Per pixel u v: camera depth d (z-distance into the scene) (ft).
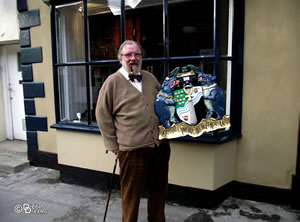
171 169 8.50
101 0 9.47
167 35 8.51
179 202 8.55
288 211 8.00
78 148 10.03
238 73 8.27
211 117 6.40
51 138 11.80
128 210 6.48
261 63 7.95
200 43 9.38
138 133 6.20
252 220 7.61
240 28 8.04
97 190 9.85
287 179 8.13
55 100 10.46
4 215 8.28
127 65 6.41
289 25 7.53
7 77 14.92
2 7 12.87
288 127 7.89
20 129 15.19
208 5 9.08
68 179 10.45
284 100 7.84
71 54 10.47
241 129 8.45
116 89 6.34
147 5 9.26
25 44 11.62
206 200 8.18
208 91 6.38
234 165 8.68
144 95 6.50
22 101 14.80
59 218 8.05
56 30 10.36
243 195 8.68
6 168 11.82
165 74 8.54
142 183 6.49
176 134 6.50
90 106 9.98
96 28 9.91
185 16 9.41
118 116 6.40
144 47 9.71
